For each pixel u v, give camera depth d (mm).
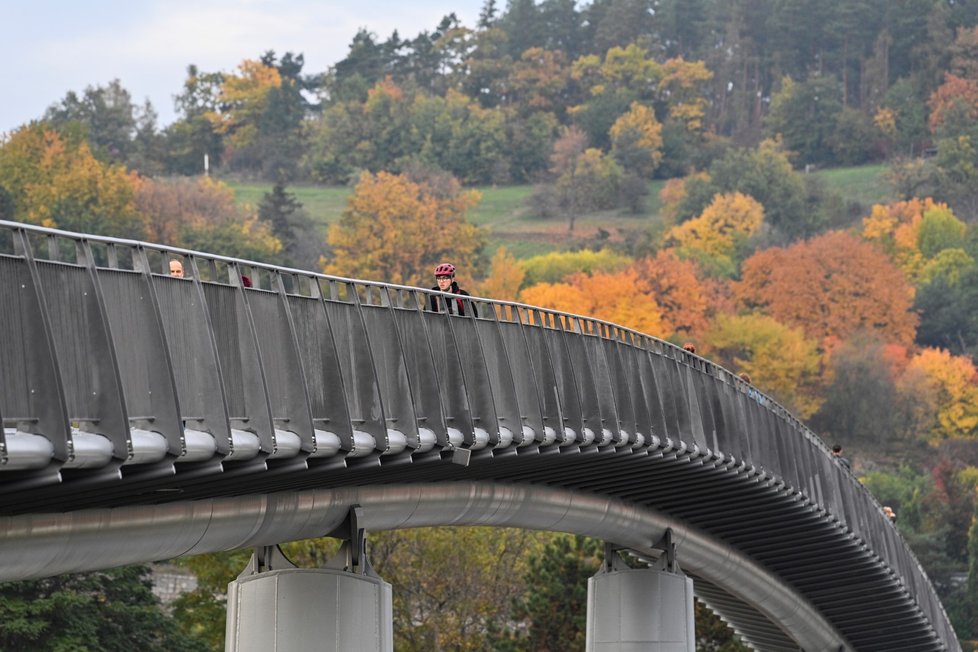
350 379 52719
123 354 38906
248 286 46812
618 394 75375
